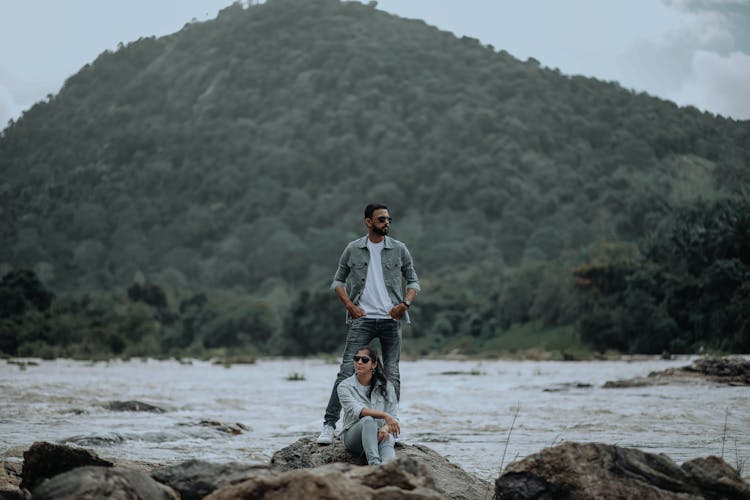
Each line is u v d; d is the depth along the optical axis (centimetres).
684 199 19512
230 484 587
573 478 596
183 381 3117
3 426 1353
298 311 11306
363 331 825
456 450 1084
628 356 6712
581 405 1759
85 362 6216
